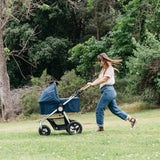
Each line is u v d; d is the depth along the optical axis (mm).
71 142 5945
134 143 5707
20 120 18141
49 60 27703
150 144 5547
